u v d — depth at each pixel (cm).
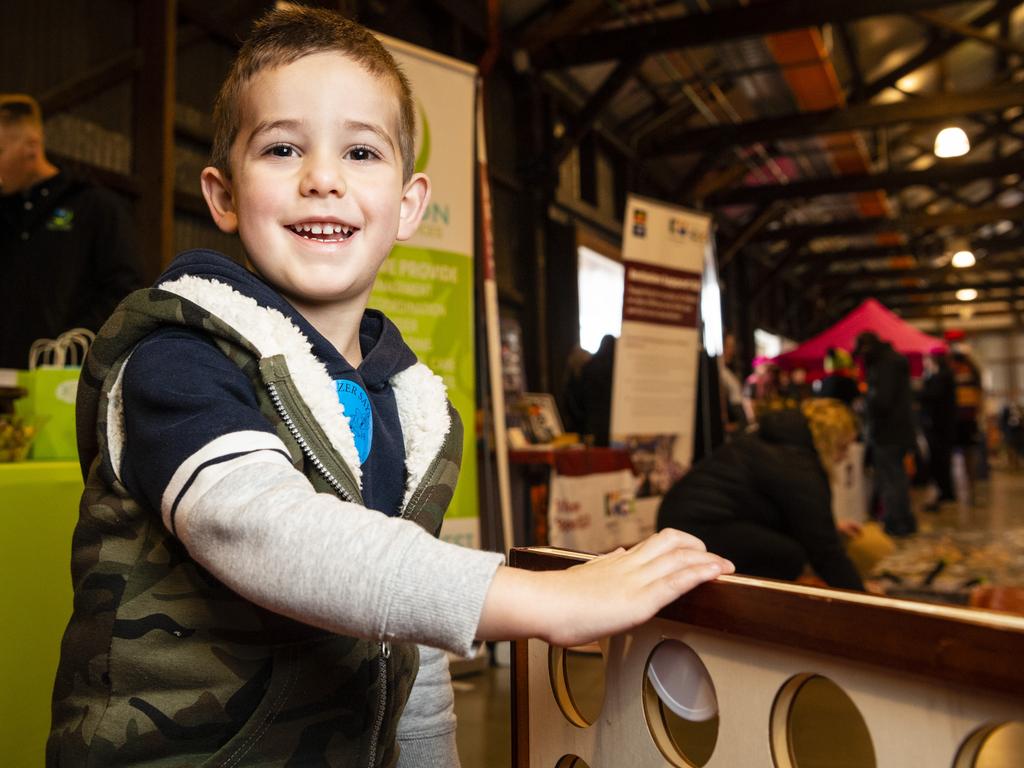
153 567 62
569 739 70
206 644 61
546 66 630
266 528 52
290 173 69
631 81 750
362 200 69
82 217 241
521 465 364
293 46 70
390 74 74
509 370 464
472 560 52
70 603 125
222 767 61
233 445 55
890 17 761
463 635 49
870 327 947
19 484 117
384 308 280
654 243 458
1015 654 40
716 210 1051
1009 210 1156
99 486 64
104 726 60
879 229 1183
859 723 234
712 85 752
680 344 470
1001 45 692
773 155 924
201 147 392
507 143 627
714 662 58
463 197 303
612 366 483
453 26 545
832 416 275
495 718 246
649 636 63
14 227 236
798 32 589
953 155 769
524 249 634
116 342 64
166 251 344
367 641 68
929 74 914
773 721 54
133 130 350
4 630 115
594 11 622
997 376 2638
